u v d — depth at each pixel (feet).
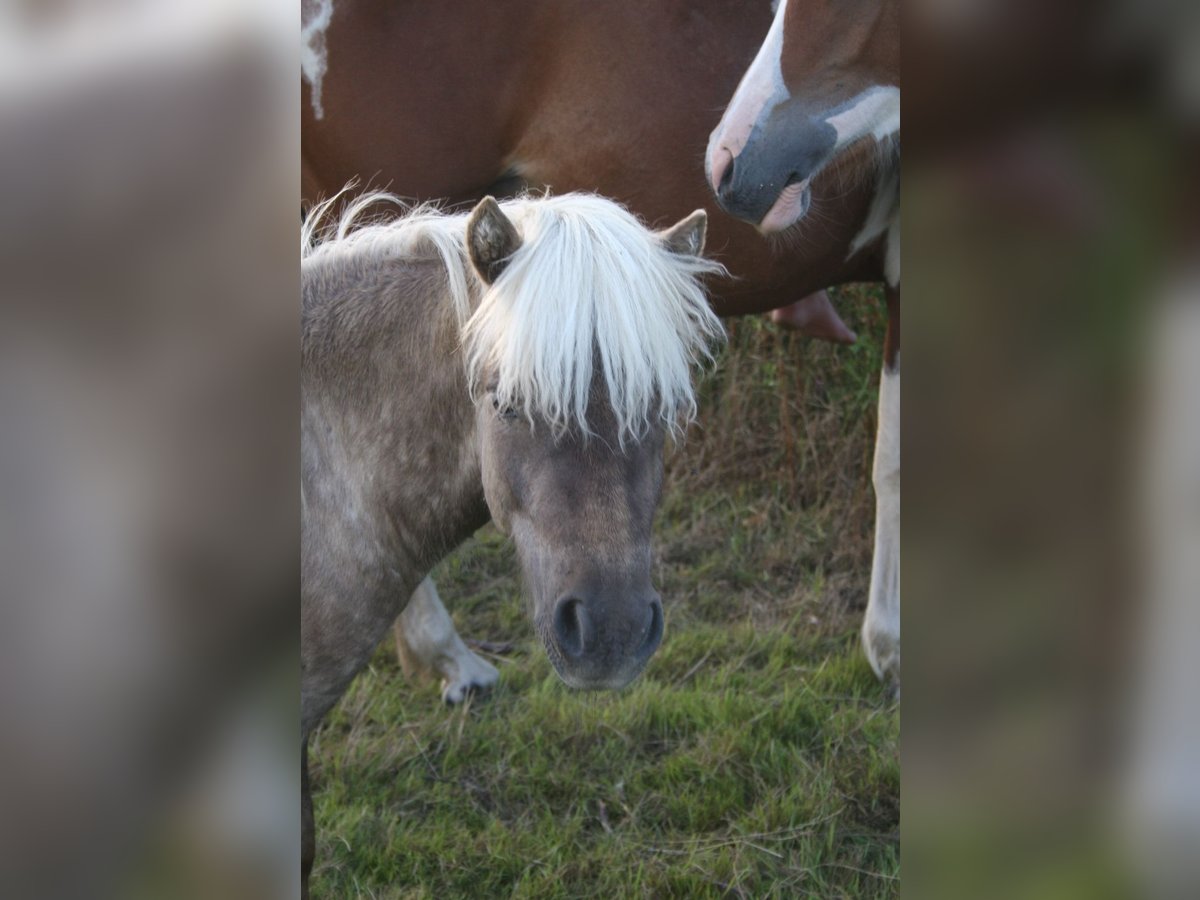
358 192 8.54
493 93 8.29
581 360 4.75
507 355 4.83
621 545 4.83
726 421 11.95
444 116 8.31
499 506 5.18
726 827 7.48
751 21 7.95
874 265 8.80
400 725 8.77
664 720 8.55
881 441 8.80
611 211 5.25
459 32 8.17
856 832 7.44
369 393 5.58
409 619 9.03
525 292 4.83
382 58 8.21
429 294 5.57
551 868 7.07
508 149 8.52
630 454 4.93
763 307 8.81
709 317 5.55
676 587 10.80
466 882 7.06
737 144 6.82
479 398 5.21
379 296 5.66
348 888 6.90
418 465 5.62
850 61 6.68
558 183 8.46
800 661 9.59
